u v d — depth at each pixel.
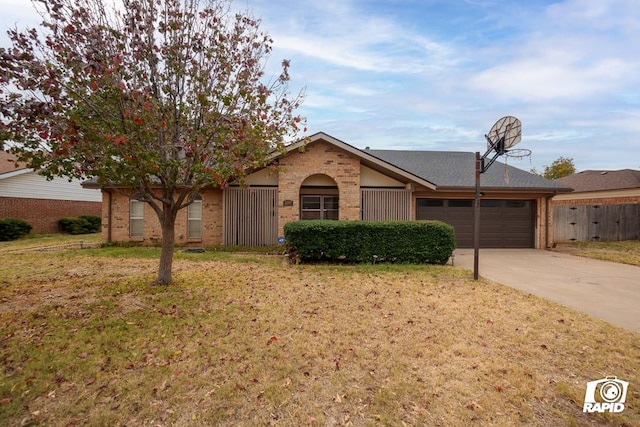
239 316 4.73
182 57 5.58
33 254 10.09
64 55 4.58
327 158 11.65
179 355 3.54
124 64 5.10
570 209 15.12
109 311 4.82
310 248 9.07
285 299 5.62
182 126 5.55
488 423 2.54
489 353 3.68
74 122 4.30
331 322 4.56
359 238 9.22
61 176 4.98
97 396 2.81
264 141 5.79
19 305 5.07
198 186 5.95
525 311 5.11
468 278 7.44
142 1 5.38
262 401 2.79
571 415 2.64
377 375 3.20
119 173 4.94
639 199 17.94
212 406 2.71
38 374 3.12
